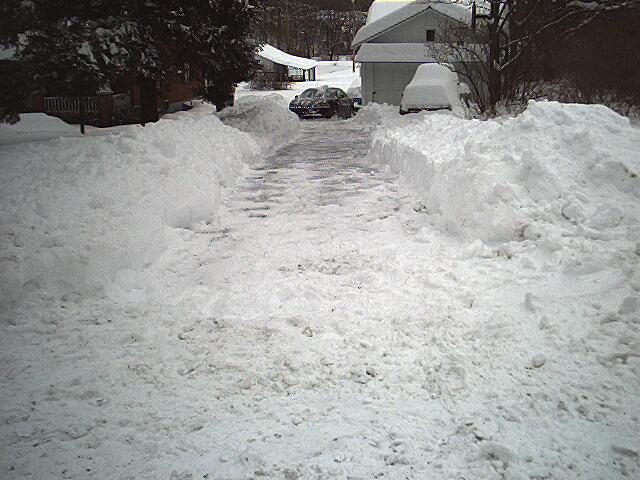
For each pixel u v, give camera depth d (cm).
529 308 541
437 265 685
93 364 491
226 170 1277
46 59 1489
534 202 728
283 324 563
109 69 1560
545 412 403
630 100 1862
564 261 612
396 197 1083
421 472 352
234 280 689
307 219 966
